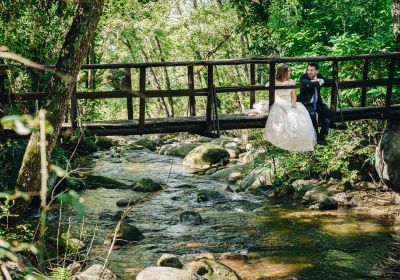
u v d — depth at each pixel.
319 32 11.62
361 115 8.89
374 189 11.41
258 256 7.91
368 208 10.27
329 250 8.03
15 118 1.35
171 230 9.47
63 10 8.51
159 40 27.00
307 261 7.60
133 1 17.97
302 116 8.02
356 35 10.55
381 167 9.86
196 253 8.16
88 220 9.82
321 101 8.43
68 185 11.88
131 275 7.09
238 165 15.05
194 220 9.98
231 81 25.23
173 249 8.36
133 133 7.96
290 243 8.47
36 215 9.70
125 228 8.81
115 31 20.75
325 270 7.21
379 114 9.01
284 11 13.07
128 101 8.05
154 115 30.98
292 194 12.05
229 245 8.52
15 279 4.17
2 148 7.55
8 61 7.34
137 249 8.30
